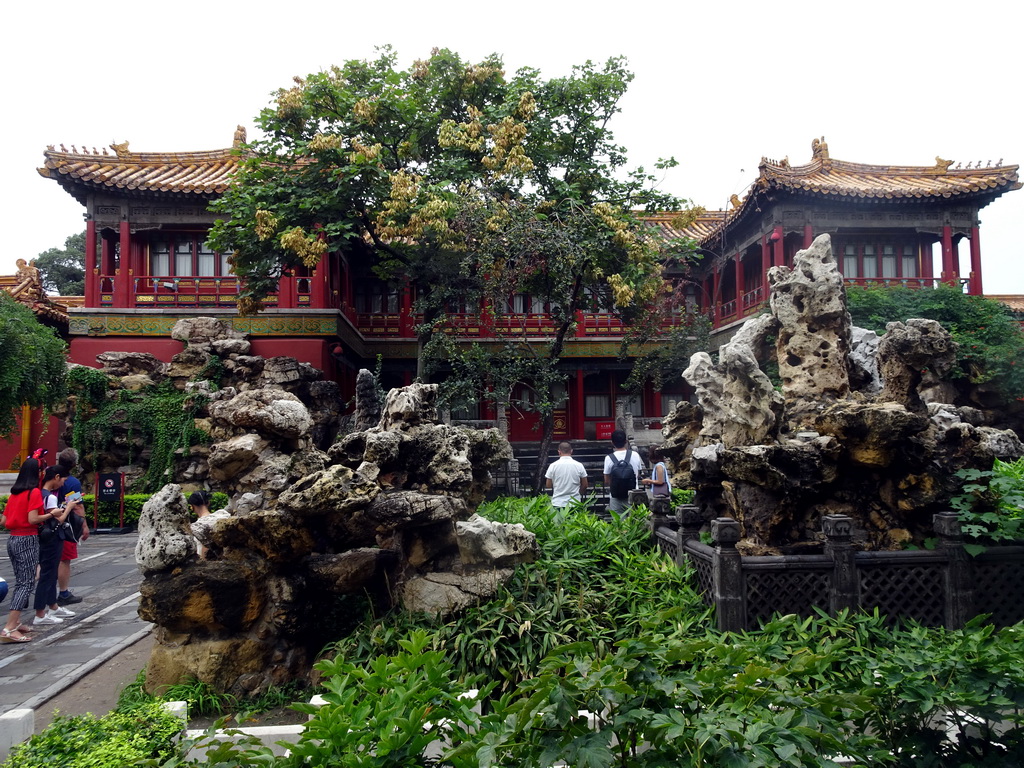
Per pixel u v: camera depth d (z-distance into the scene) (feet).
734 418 23.47
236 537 20.72
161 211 80.79
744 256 91.30
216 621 20.45
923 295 68.74
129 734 12.54
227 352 74.33
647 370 79.15
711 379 29.71
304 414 28.84
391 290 104.27
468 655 19.61
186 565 20.58
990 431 32.17
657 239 64.90
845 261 86.53
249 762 11.52
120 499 64.13
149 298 80.33
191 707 19.40
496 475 64.13
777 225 79.41
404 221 59.98
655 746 10.93
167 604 20.04
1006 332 63.16
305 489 20.39
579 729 10.88
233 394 70.69
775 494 21.76
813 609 20.08
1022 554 20.81
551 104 64.95
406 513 20.34
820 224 80.18
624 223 60.59
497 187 62.28
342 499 20.20
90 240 79.20
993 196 81.05
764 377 23.16
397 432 22.53
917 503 21.49
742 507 22.67
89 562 48.06
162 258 83.66
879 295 67.26
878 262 86.74
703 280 100.99
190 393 70.23
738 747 10.20
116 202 80.07
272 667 20.90
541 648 19.75
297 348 79.15
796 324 26.81
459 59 64.44
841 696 11.82
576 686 10.63
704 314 83.46
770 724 10.69
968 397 62.08
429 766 12.26
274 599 20.89
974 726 14.64
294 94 61.21
